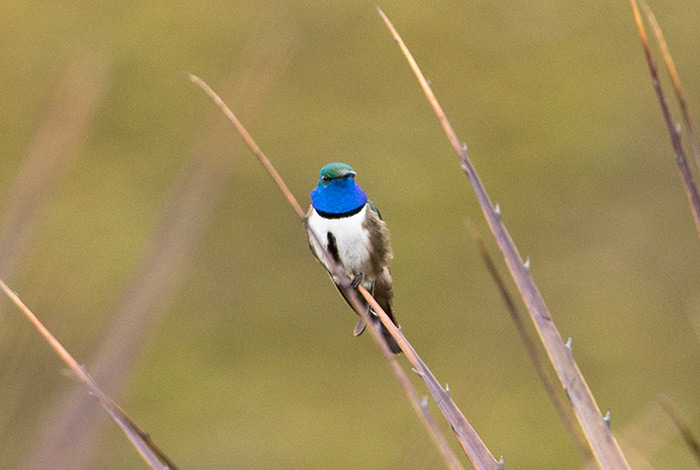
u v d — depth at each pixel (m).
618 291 16.59
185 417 14.14
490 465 3.28
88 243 14.28
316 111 18.61
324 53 19.53
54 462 2.47
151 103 17.75
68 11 18.80
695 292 16.39
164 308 2.71
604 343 15.72
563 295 16.66
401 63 19.62
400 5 20.16
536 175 18.02
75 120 3.09
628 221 17.50
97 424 2.54
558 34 20.55
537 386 13.90
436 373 14.02
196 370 15.17
